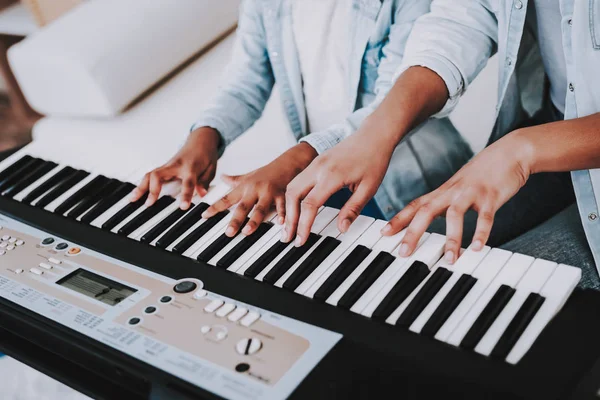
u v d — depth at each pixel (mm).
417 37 1168
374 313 738
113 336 765
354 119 1109
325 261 829
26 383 955
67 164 1138
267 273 819
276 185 978
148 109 1560
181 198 994
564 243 1091
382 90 1214
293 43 1392
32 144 1221
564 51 1055
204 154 1156
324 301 772
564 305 729
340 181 907
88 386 795
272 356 709
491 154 891
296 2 1383
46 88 1595
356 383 684
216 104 1339
